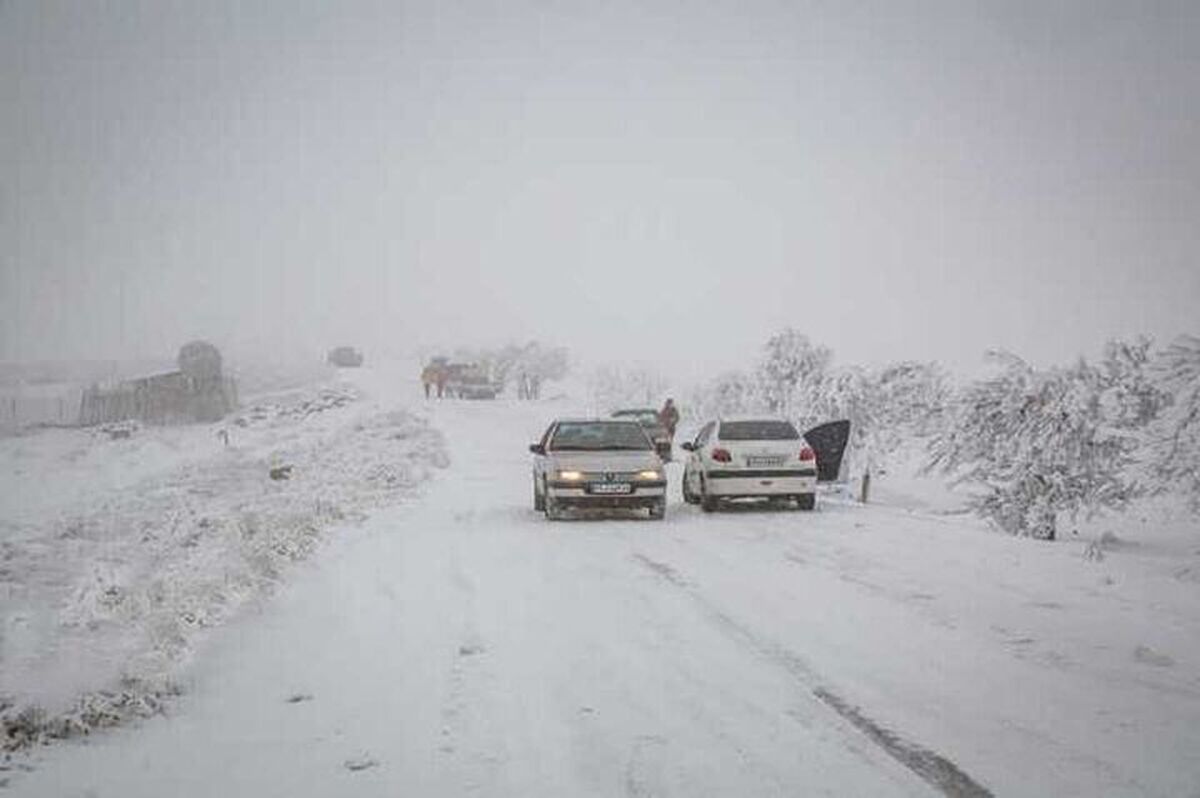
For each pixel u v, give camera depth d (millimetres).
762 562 12180
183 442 38125
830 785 5078
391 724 6223
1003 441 16531
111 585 10609
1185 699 6430
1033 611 9125
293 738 6012
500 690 6895
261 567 11195
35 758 5754
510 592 10430
